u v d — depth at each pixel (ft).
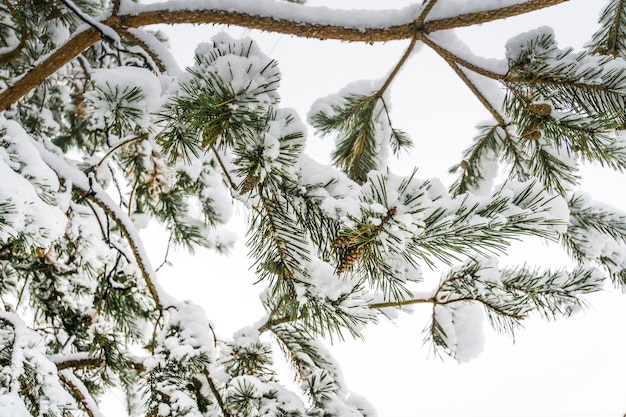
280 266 4.23
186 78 4.02
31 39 6.25
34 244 4.16
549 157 5.13
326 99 6.13
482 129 5.90
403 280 3.92
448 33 5.08
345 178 4.17
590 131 4.42
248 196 4.30
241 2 4.85
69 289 6.22
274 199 4.12
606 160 4.54
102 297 5.90
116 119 4.25
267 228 4.20
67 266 6.12
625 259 5.55
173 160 4.19
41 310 6.35
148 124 4.26
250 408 4.97
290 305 4.33
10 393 4.10
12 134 4.48
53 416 4.22
